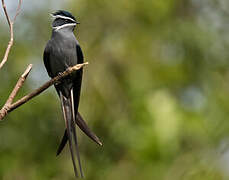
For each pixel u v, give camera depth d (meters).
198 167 14.05
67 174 14.64
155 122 13.66
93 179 14.60
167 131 13.56
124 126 14.31
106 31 15.14
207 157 14.23
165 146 13.54
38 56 14.45
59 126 14.61
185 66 15.30
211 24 16.12
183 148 14.16
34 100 14.20
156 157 13.65
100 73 14.85
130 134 14.14
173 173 13.77
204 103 14.93
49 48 10.36
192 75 15.36
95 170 14.61
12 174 14.29
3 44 14.26
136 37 15.24
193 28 15.55
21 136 14.42
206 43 15.53
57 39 10.28
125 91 14.83
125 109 14.66
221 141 14.44
